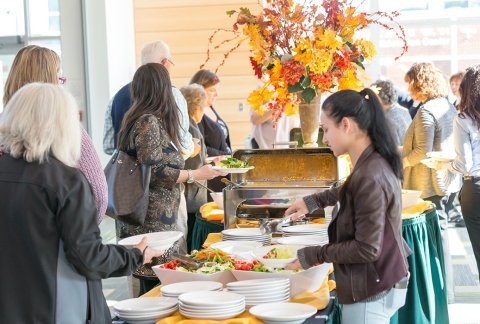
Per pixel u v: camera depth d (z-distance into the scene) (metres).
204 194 4.72
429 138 5.29
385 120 2.55
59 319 2.19
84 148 2.50
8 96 2.88
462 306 5.21
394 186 2.49
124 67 8.84
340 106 2.53
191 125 4.89
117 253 2.31
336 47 3.80
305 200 3.12
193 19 8.88
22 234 2.18
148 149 3.53
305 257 2.57
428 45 9.70
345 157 4.00
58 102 2.24
